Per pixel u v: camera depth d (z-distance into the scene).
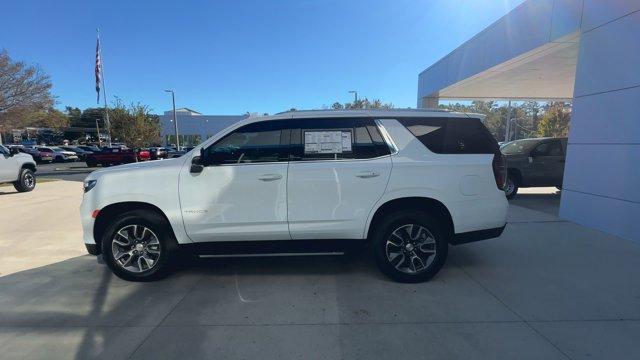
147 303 3.88
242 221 4.28
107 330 3.36
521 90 16.59
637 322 3.39
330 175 4.23
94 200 4.32
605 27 6.25
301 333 3.29
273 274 4.63
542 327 3.32
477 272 4.60
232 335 3.26
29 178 13.20
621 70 5.92
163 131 68.38
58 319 3.57
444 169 4.25
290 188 4.25
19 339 3.23
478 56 12.20
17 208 9.52
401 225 4.25
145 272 4.39
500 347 3.03
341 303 3.84
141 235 4.40
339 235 4.32
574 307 3.69
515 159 10.57
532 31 9.12
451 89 16.03
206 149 4.32
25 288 4.28
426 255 4.30
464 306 3.73
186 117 68.69
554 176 10.46
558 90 16.62
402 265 4.32
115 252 4.36
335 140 4.33
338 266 4.88
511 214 7.93
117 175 4.33
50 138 92.56
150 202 4.29
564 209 7.38
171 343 3.15
